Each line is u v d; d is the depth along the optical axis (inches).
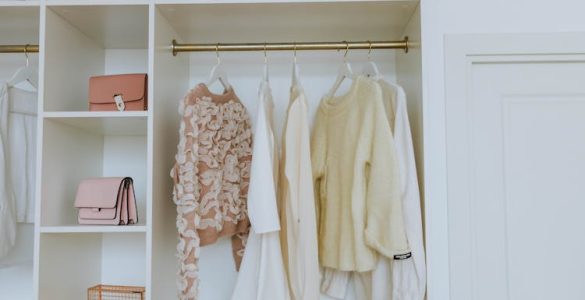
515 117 67.4
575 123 67.1
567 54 65.8
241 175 66.6
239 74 74.2
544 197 66.4
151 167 55.9
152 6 57.3
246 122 68.3
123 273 71.8
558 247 65.9
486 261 65.6
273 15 61.9
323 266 65.3
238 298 58.3
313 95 73.4
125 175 73.4
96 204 57.6
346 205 60.3
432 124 65.2
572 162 66.8
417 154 60.2
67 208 62.1
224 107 62.6
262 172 53.6
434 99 65.5
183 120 55.6
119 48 75.1
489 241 65.8
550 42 65.1
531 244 65.9
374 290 58.9
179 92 68.5
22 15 61.5
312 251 55.7
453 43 65.7
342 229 60.4
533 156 66.9
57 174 59.5
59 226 56.7
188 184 54.6
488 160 66.7
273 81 74.0
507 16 66.7
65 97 62.2
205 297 71.2
